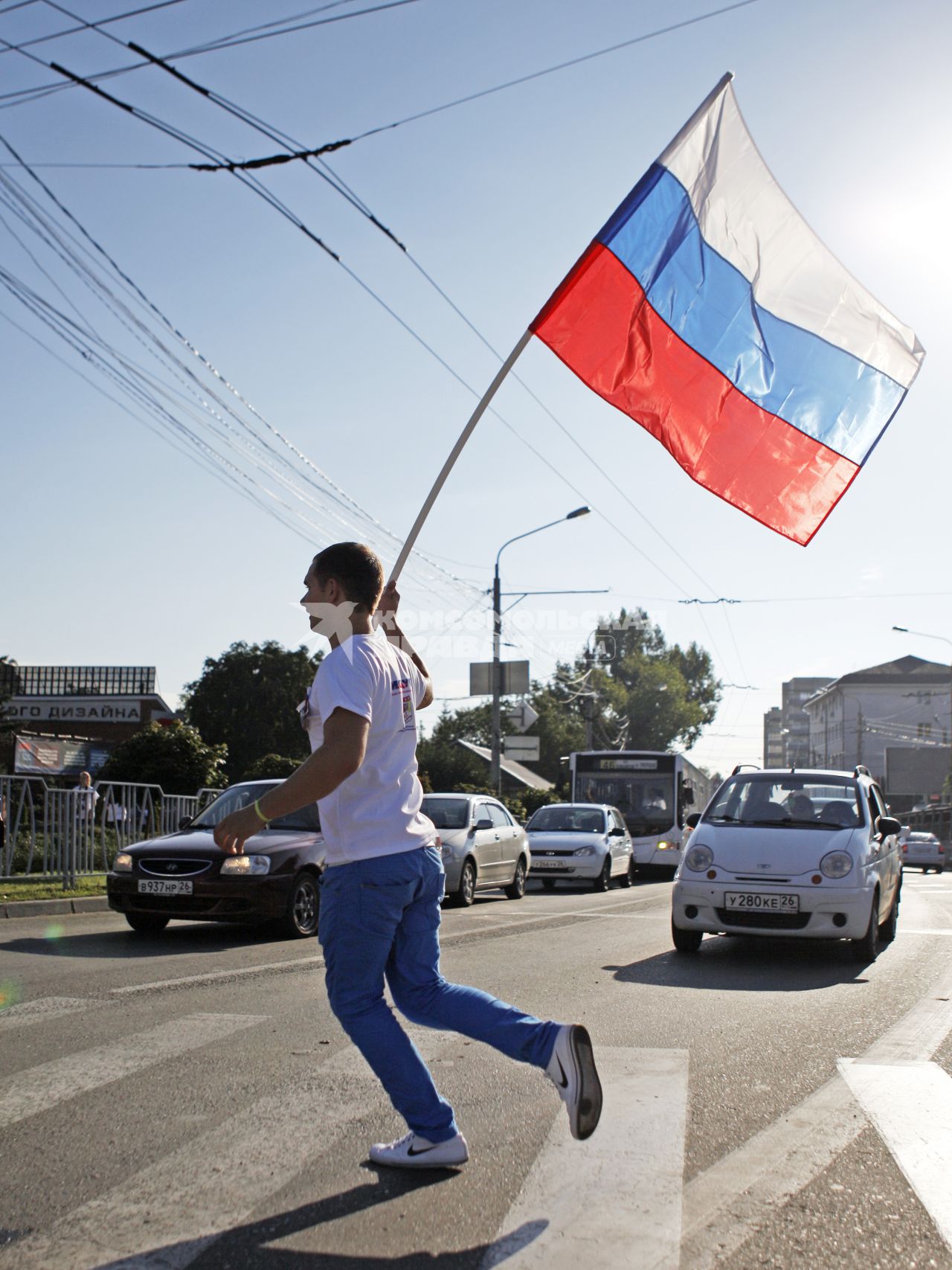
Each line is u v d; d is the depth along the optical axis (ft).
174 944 32.89
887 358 24.12
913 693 333.01
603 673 255.70
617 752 93.50
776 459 23.67
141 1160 12.41
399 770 11.80
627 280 22.72
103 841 51.34
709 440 23.38
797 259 23.71
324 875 11.85
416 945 11.85
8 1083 15.87
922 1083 16.05
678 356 23.06
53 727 165.99
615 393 22.85
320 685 11.38
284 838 35.96
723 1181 11.78
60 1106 14.62
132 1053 17.70
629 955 30.73
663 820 91.35
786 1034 19.66
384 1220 10.63
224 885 33.86
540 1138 13.23
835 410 23.88
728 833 32.07
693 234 23.11
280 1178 11.79
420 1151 12.03
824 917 29.73
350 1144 12.95
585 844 70.90
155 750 86.22
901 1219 10.79
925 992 24.86
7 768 118.52
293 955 30.19
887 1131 13.64
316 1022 20.26
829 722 363.56
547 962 29.01
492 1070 16.69
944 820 181.47
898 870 37.19
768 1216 10.80
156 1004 22.11
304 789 10.93
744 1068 16.94
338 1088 15.55
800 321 23.71
